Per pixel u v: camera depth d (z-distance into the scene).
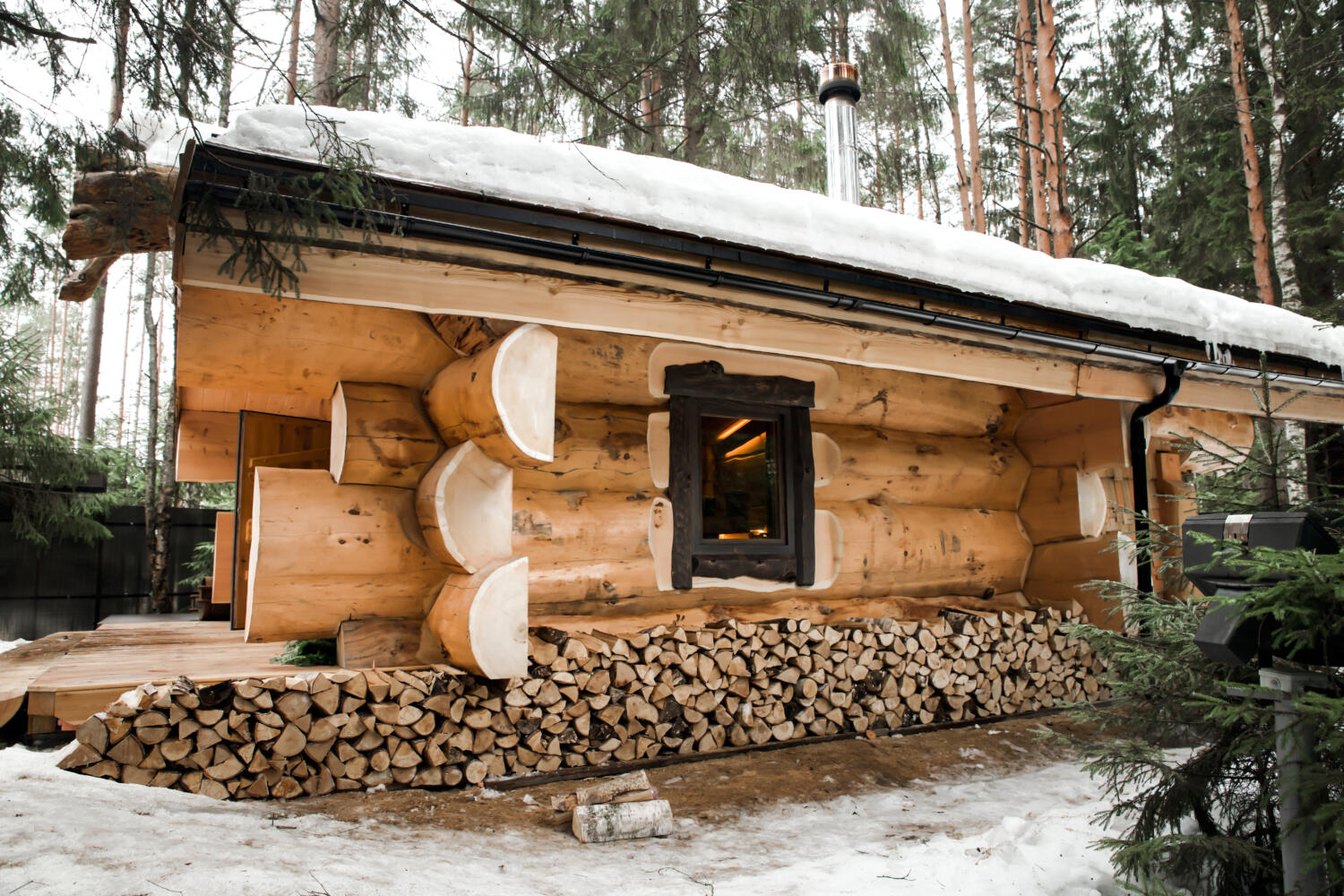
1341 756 2.20
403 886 2.41
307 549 3.81
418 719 3.62
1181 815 2.83
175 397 6.70
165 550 9.95
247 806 3.12
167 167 3.08
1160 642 3.13
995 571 6.14
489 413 3.57
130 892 2.04
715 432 5.13
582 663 4.11
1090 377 5.45
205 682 3.31
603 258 3.59
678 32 7.86
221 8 2.62
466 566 3.80
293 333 3.76
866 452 5.59
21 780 2.80
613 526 4.61
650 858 3.02
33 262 2.81
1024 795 4.12
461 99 9.41
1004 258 4.89
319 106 3.16
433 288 3.41
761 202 4.09
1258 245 10.06
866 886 2.67
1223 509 3.09
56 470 8.71
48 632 9.27
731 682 4.64
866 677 5.06
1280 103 10.19
